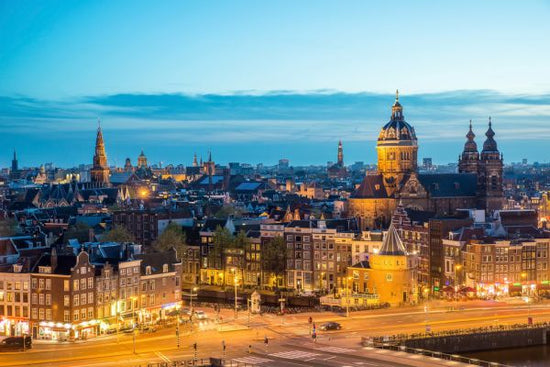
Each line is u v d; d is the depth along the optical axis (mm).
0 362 188625
